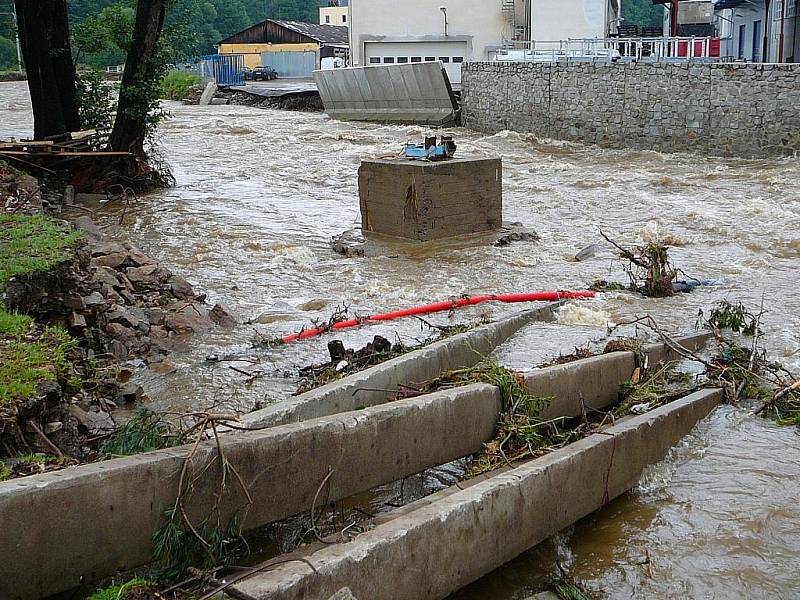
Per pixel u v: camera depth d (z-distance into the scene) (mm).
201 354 9305
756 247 14406
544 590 5293
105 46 22469
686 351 8797
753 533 5836
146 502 4832
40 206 16062
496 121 33688
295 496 5434
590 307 11062
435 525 5004
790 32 33125
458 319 10531
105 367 8492
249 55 84188
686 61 27297
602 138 28203
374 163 14930
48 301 8648
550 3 40844
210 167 25453
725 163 23875
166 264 13672
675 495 6398
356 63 44781
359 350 8750
